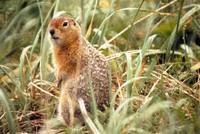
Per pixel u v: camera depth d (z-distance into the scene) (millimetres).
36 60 13281
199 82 12008
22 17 14773
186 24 13688
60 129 11188
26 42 14469
